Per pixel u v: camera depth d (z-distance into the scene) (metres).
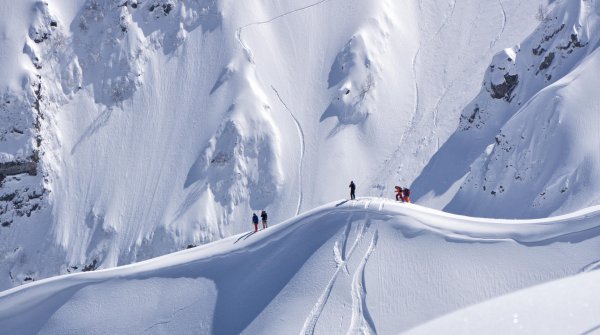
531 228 26.67
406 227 29.14
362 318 24.78
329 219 31.67
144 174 96.19
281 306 27.02
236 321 27.73
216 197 91.94
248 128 96.00
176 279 31.98
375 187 85.56
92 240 91.00
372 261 27.66
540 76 77.94
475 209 69.62
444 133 86.00
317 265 28.50
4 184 95.12
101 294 32.75
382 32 104.88
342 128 96.94
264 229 34.50
